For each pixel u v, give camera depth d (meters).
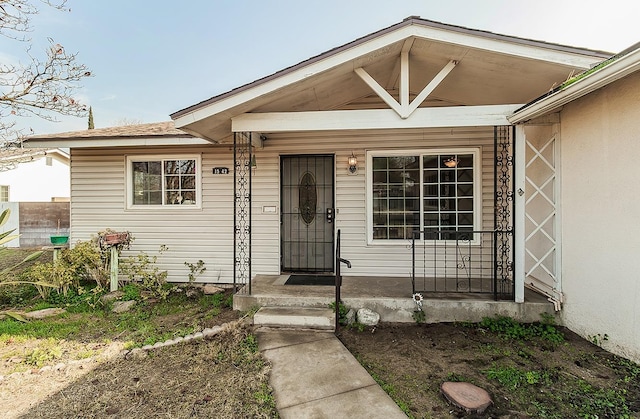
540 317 3.81
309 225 5.62
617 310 2.97
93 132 6.18
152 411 2.32
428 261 5.28
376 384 2.62
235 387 2.61
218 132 4.62
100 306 4.71
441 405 2.37
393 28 3.49
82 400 2.46
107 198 5.87
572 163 3.55
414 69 4.44
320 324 3.76
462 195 5.23
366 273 5.38
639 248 2.73
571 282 3.60
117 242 5.20
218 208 5.71
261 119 3.97
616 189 2.96
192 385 2.65
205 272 5.71
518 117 3.60
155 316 4.34
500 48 3.45
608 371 2.76
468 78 4.43
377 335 3.65
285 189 5.65
